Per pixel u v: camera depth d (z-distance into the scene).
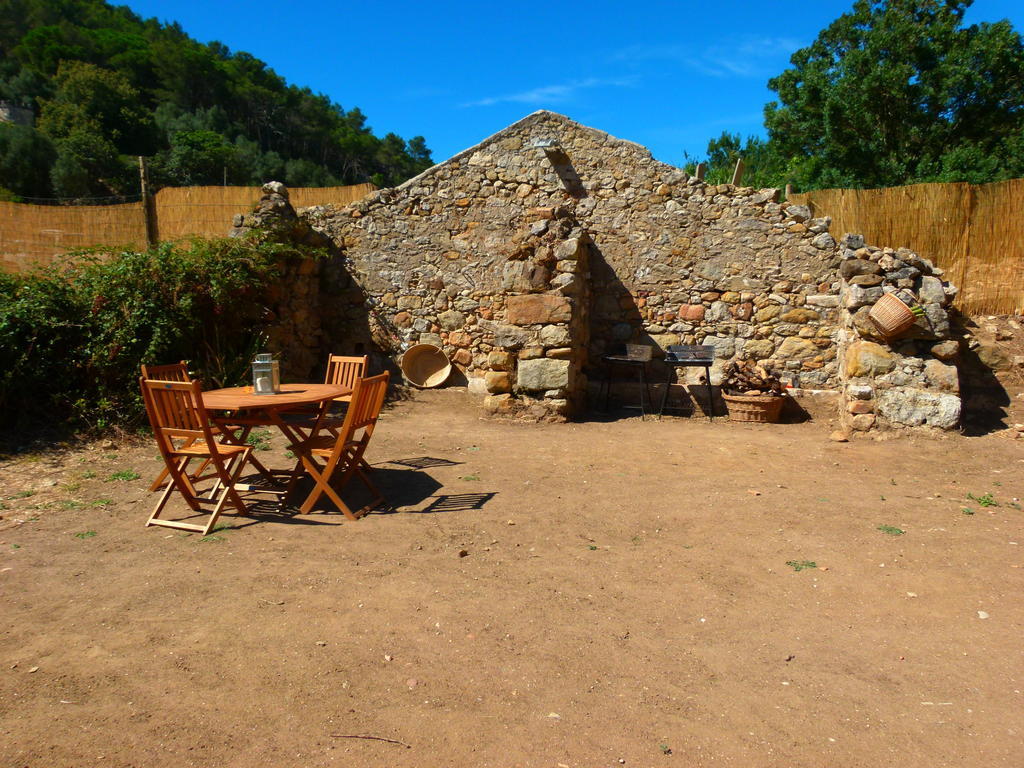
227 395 4.63
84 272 7.37
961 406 6.64
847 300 7.51
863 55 17.03
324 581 3.39
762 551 3.93
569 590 3.37
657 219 8.89
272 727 2.22
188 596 3.20
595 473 5.62
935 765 2.10
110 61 55.81
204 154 40.03
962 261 8.07
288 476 5.28
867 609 3.21
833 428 7.47
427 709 2.34
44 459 5.61
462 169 9.48
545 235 7.99
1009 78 16.19
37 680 2.46
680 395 8.77
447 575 3.50
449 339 9.61
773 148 19.70
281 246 8.54
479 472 5.60
